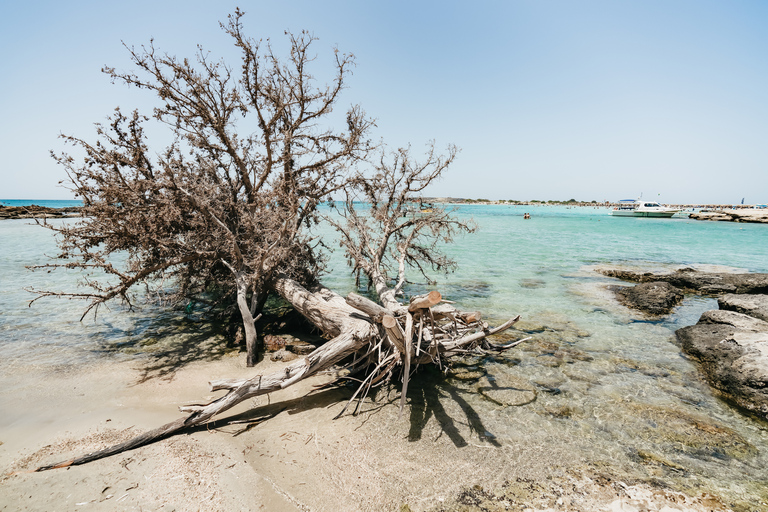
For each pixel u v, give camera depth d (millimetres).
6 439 5004
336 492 4246
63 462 4504
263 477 4430
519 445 5188
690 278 15633
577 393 6703
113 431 5238
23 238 28422
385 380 6410
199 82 9141
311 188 10977
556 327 10281
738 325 8789
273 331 9461
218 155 10422
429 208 12258
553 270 18953
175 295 9852
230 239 8719
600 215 90812
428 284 15492
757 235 39438
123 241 8078
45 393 6309
